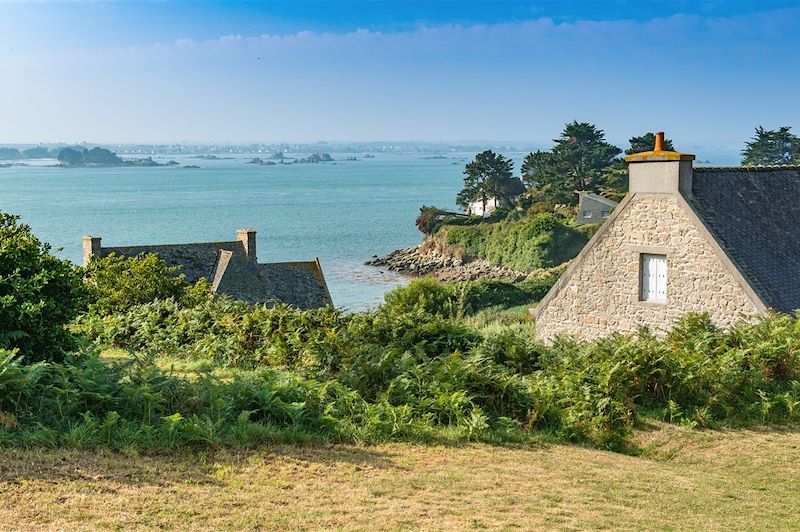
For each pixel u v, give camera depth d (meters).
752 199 25.30
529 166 140.00
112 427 11.27
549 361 18.12
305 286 46.72
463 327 21.14
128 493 9.27
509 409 15.34
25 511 8.45
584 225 100.62
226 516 8.89
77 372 12.27
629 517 10.03
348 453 12.02
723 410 16.20
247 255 45.34
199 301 32.19
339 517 9.13
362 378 15.70
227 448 11.43
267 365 19.72
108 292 32.25
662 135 23.86
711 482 12.18
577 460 12.94
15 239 13.94
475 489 10.73
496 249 101.50
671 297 23.77
